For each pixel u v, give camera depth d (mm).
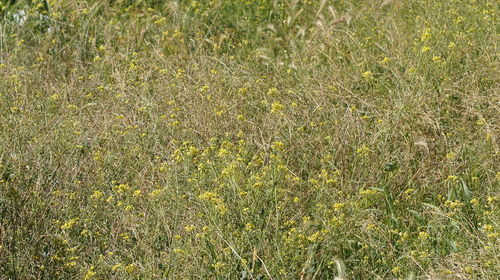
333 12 15273
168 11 16672
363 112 11609
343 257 8633
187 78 13422
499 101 11367
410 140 10891
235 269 8195
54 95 12734
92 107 12914
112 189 9883
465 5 15188
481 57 12578
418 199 9930
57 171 10312
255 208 8820
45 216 9430
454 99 11898
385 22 15047
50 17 16312
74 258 8641
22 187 9781
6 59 14797
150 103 12211
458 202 9047
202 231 8859
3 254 8711
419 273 8367
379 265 8555
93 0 16625
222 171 9250
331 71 13188
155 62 14203
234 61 14102
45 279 8586
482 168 10219
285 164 10398
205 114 11781
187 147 11133
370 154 10375
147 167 10625
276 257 8312
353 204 8891
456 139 10984
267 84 12930
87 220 9250
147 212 9406
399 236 9164
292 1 16062
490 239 8352
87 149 11109
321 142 10711
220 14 16562
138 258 8711
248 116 11930
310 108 11852
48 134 11188
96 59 14203
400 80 12102
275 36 15906
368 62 13461
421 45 13148
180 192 9492
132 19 16031
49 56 15023
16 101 12578
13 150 10797
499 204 9391
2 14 16703
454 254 8312
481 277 8094
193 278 8219
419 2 15336
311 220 9258
